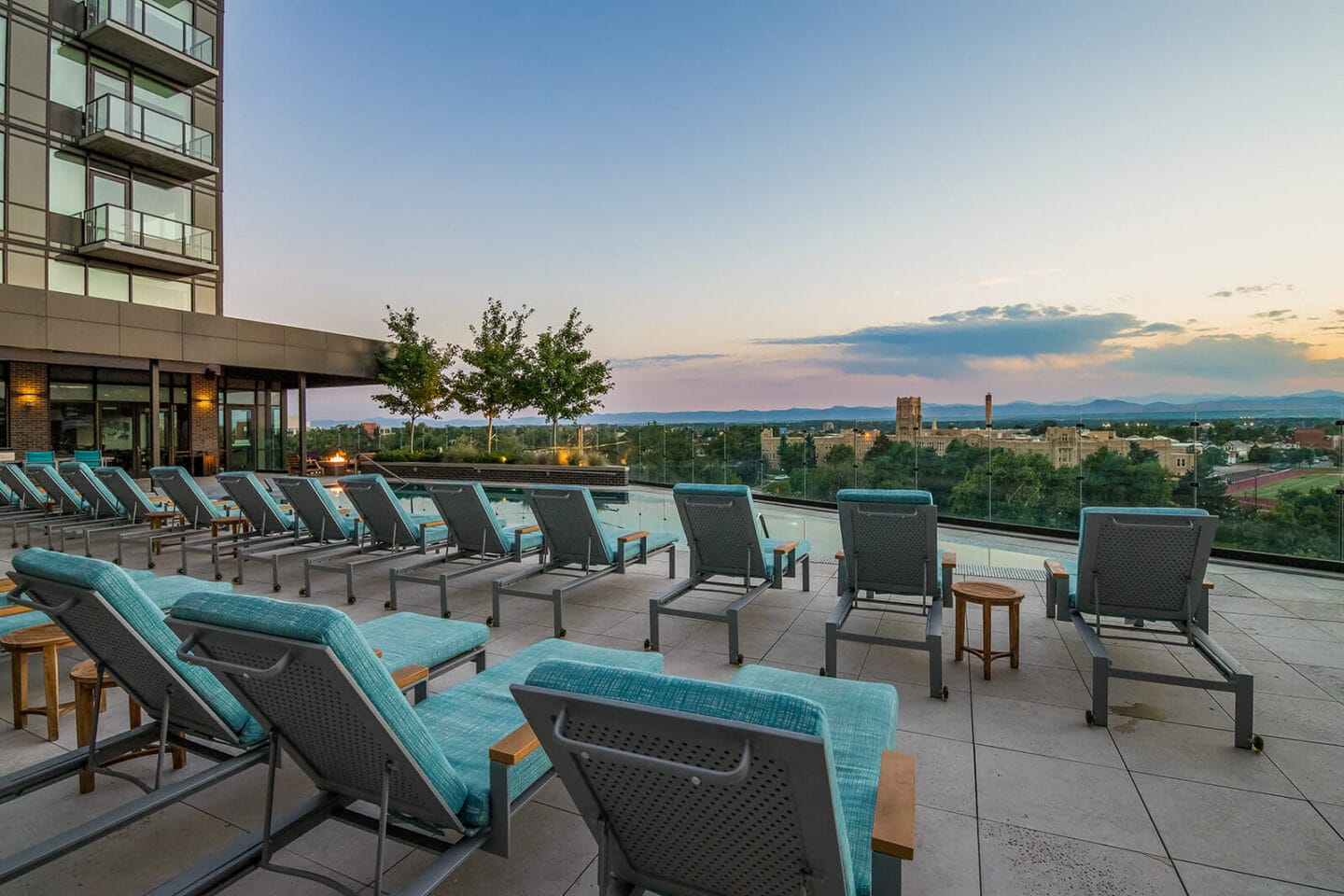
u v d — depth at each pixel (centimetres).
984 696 347
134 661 210
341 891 172
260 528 718
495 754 174
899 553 396
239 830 226
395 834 185
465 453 2061
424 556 748
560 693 114
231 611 150
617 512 1199
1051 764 274
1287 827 228
